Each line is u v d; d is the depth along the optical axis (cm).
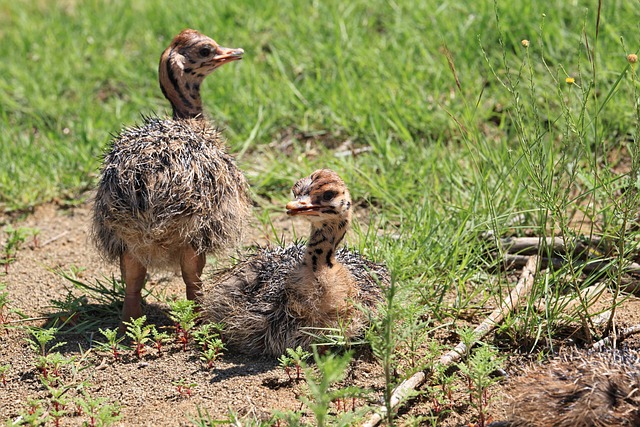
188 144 1018
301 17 1833
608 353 864
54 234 1349
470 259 1131
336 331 943
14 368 986
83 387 927
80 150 1522
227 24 1864
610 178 1193
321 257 950
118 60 1839
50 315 1098
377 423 861
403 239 1175
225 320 991
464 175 1328
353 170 1367
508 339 1005
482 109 1492
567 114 1046
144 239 995
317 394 745
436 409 884
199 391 922
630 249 1036
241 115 1584
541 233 1093
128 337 1034
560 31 1584
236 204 1053
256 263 1025
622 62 1461
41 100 1712
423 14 1758
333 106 1548
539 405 797
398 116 1506
